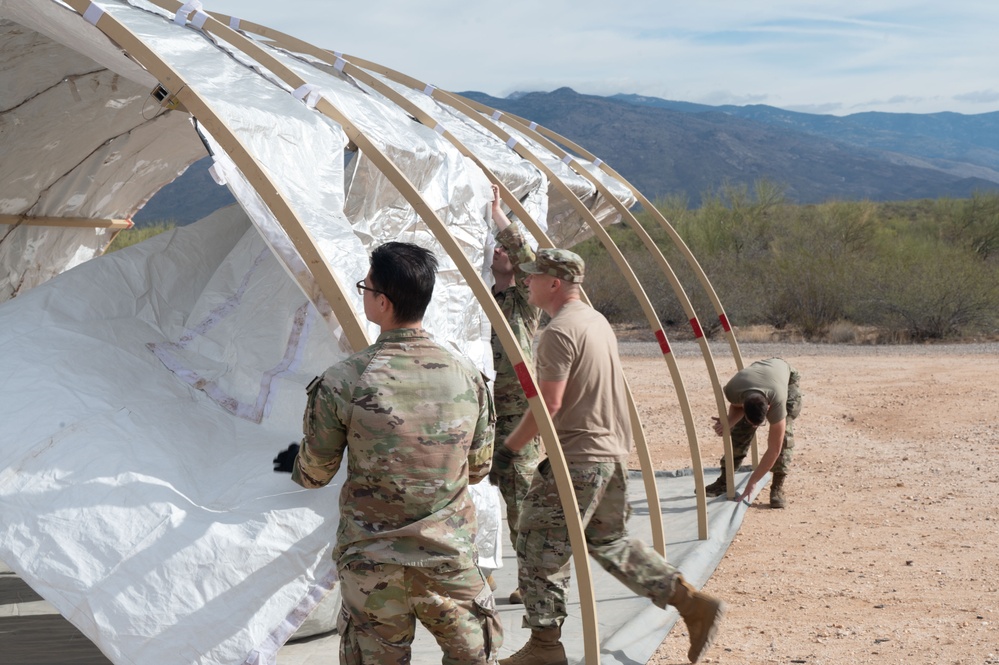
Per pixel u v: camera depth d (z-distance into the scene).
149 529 2.92
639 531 6.55
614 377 3.95
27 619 4.61
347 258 3.30
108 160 7.02
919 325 19.48
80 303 3.89
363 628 2.81
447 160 4.95
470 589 2.86
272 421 3.65
